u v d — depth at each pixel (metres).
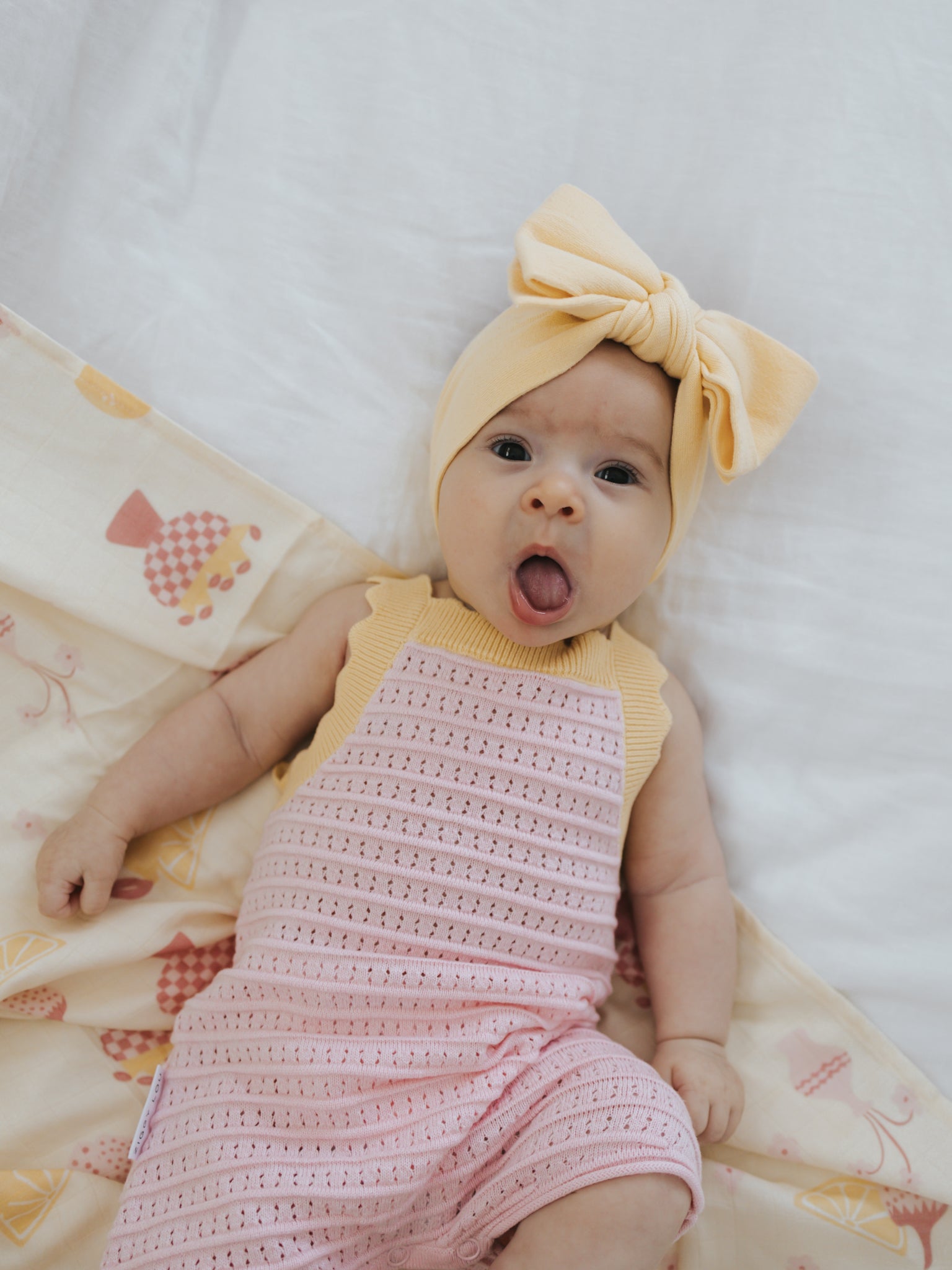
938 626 0.99
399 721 0.89
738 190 1.00
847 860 0.99
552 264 0.82
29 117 0.88
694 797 0.99
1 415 0.91
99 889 0.91
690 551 1.02
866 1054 0.96
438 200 0.99
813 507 1.01
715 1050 0.94
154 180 0.94
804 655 1.00
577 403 0.85
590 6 1.01
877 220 1.00
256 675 0.98
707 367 0.87
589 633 0.95
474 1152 0.79
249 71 0.97
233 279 0.97
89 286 0.93
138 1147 0.83
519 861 0.86
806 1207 0.91
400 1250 0.80
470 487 0.86
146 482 0.95
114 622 0.96
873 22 1.01
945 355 0.99
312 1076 0.80
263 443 0.98
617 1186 0.75
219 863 0.99
